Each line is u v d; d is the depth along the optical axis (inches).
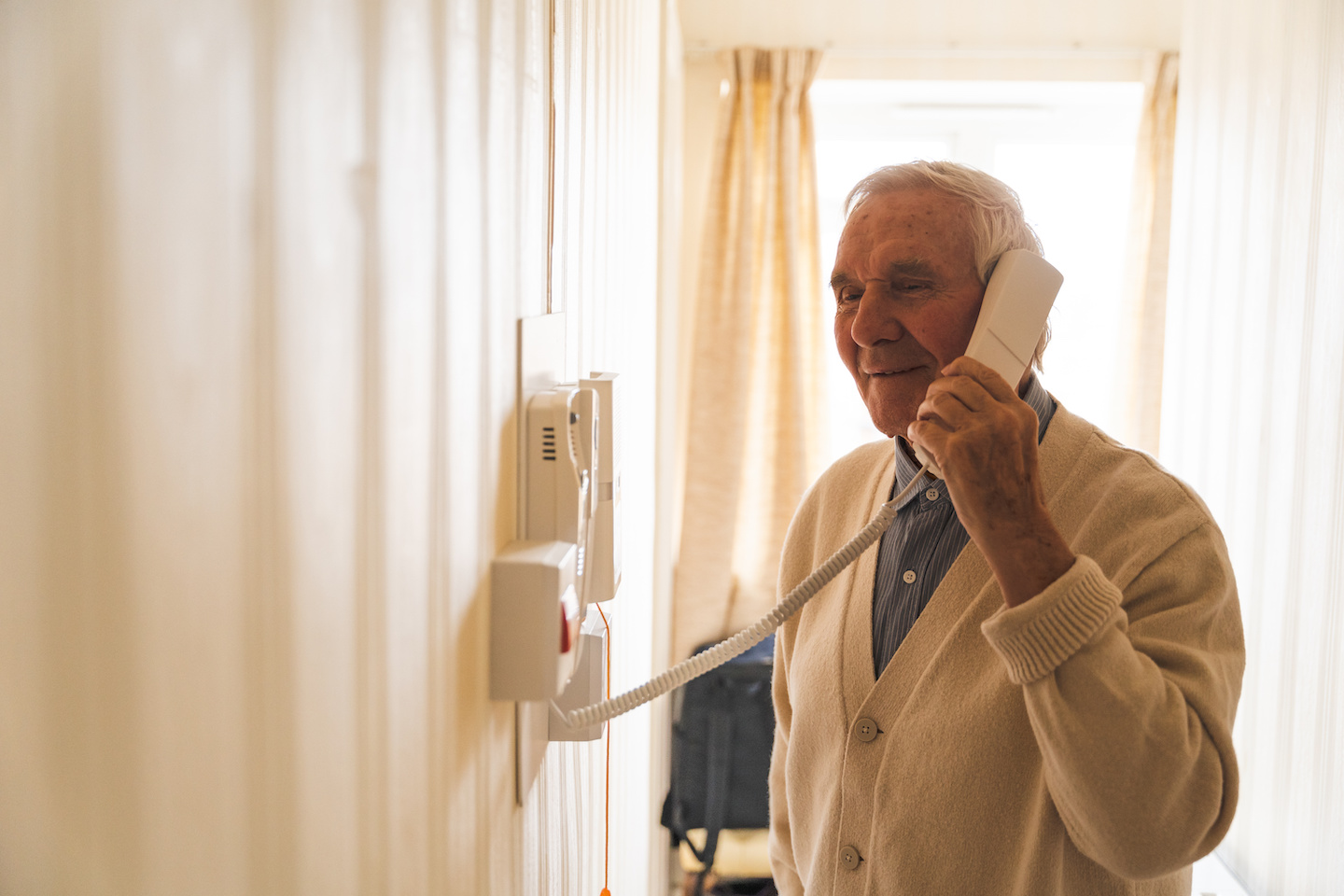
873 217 39.5
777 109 121.4
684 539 123.6
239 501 12.0
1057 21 121.2
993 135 132.0
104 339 9.5
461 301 22.1
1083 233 131.7
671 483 117.1
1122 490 38.0
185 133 10.6
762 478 126.6
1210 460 104.9
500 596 25.6
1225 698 33.8
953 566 39.8
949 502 40.9
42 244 8.8
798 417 122.7
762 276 124.9
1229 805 33.5
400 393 18.1
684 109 125.6
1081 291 132.3
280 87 12.8
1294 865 87.8
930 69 122.6
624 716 64.9
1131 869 32.2
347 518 15.6
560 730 34.4
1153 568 36.0
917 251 38.2
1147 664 32.7
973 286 38.6
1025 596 32.0
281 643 13.3
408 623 18.9
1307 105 86.3
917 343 39.3
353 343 15.6
